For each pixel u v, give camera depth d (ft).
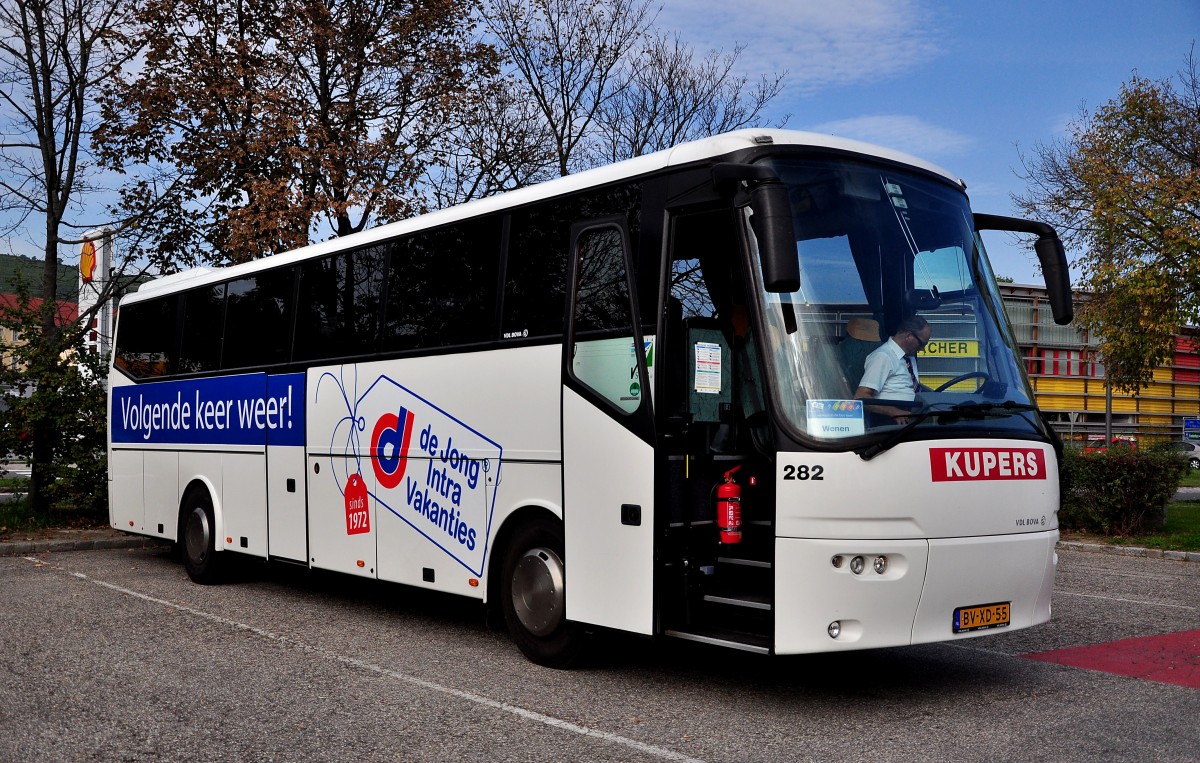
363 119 59.41
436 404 27.84
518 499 24.91
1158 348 70.54
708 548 21.81
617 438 22.11
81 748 18.19
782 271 18.01
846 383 19.75
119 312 46.32
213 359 38.81
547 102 74.90
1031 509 21.31
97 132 55.31
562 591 23.70
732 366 22.58
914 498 19.40
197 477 38.91
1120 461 54.08
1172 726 19.40
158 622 30.45
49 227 54.49
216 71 55.93
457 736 18.92
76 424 52.13
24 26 52.44
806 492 19.10
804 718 20.12
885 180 22.09
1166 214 67.82
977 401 21.16
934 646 27.25
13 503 54.95
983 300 22.65
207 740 18.67
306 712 20.58
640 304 21.93
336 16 58.34
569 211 24.32
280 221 51.16
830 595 18.94
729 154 20.92
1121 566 45.39
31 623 30.09
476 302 26.81
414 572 28.53
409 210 57.11
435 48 60.18
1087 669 24.47
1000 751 17.85
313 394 32.96
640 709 20.80
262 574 40.78
